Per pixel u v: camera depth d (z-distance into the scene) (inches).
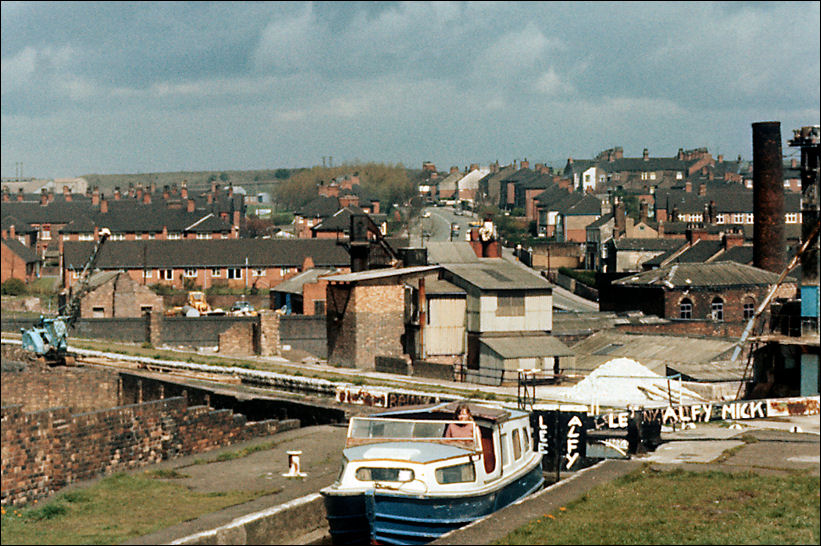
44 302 6963.6
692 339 3420.3
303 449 2219.5
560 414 2108.8
